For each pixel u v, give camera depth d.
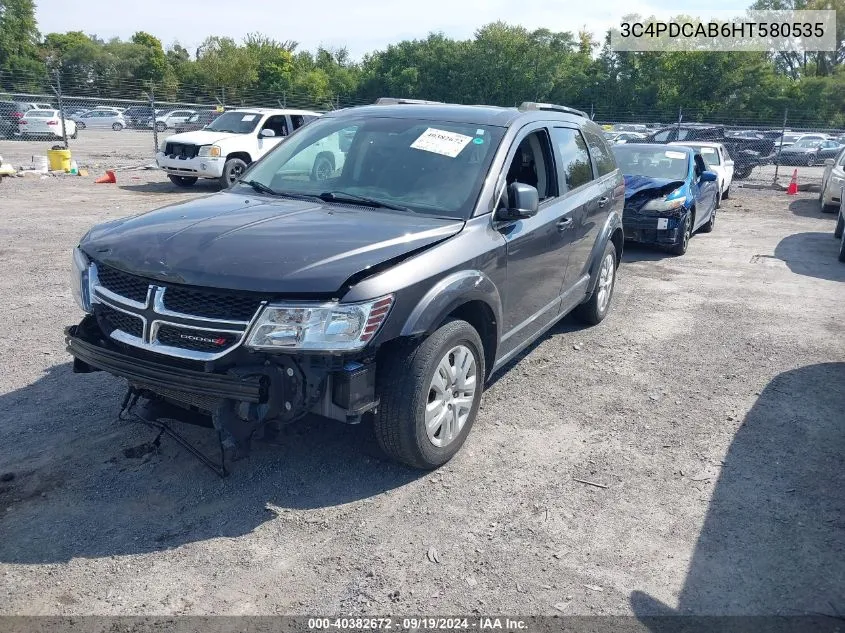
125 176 19.06
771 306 7.71
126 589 2.95
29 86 31.97
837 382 5.45
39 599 2.87
